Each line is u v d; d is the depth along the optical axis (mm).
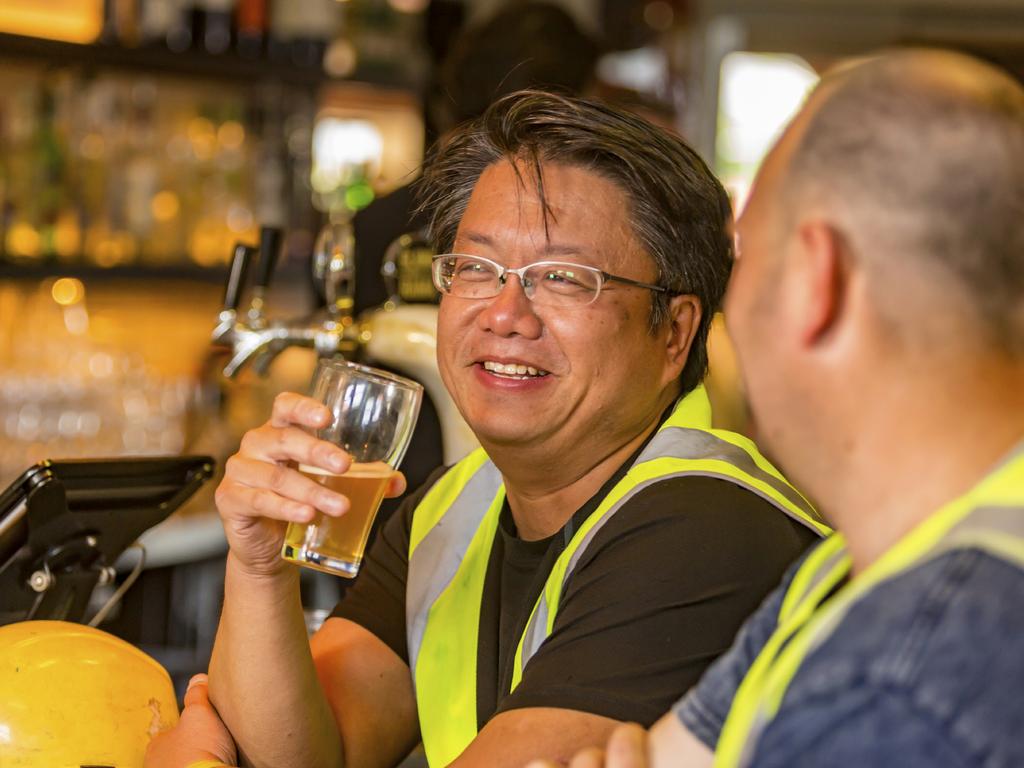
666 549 1369
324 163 4836
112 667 1526
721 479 1442
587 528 1475
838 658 772
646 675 1309
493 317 1470
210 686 1635
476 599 1639
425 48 4613
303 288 4523
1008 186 813
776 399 885
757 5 5094
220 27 4285
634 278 1498
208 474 1847
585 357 1473
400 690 1769
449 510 1732
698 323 1584
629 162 1489
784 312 867
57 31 4125
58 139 4137
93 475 1715
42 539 1716
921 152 822
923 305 822
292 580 1579
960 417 827
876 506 854
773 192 878
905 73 854
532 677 1354
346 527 1459
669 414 1593
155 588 3512
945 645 737
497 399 1499
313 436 1455
